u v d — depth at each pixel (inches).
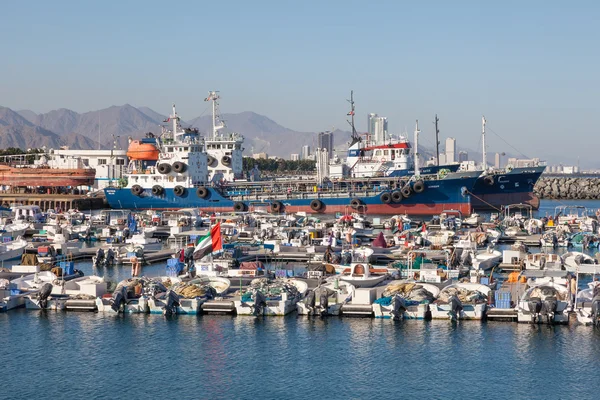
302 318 2610.7
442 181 6373.0
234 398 1994.3
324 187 6929.1
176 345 2359.7
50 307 2719.0
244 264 3208.7
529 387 2039.9
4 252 3986.2
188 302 2657.5
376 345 2338.8
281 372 2155.5
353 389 2043.6
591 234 4530.0
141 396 2010.3
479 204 6825.8
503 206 6348.4
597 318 2429.9
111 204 6968.5
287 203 6633.9
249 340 2395.4
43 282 2910.9
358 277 2898.6
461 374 2123.5
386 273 3051.2
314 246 4067.4
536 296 2527.1
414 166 7194.9
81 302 2704.2
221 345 2358.5
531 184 7066.9
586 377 2091.5
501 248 4416.8
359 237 4724.4
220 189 6766.7
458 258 3417.8
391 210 6471.5
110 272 3538.4
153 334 2458.2
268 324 2551.7
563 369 2139.5
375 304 2588.6
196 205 6727.4
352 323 2549.2
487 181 6796.3
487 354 2249.0
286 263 3789.4
